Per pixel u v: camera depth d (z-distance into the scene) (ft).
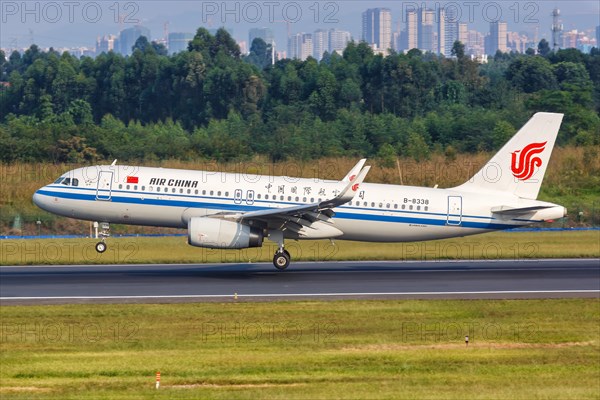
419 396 299.79
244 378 318.65
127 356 346.54
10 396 297.33
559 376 325.42
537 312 433.07
